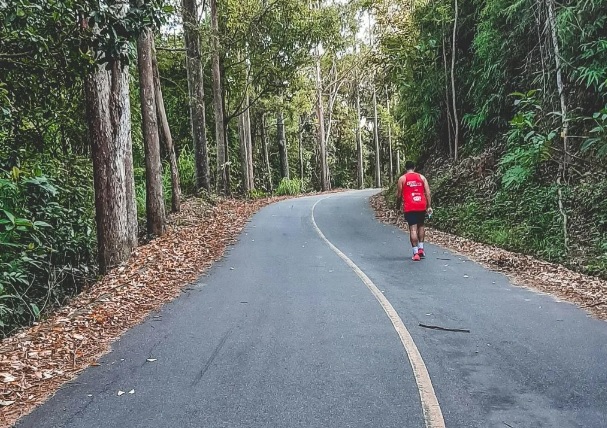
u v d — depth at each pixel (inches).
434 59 836.6
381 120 2187.5
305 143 2384.4
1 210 301.6
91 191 503.2
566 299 290.4
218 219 751.1
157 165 571.2
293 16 997.8
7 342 238.5
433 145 949.8
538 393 163.9
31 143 359.6
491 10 625.0
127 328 251.8
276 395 165.5
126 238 423.8
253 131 1753.2
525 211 518.0
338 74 1939.0
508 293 305.9
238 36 1023.6
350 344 214.7
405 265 400.2
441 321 247.0
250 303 290.2
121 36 281.6
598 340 216.7
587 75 461.1
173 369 191.5
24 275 337.4
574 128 518.0
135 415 153.8
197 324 251.4
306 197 1320.1
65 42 273.3
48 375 190.7
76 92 411.5
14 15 239.6
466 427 141.9
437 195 711.7
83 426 147.6
